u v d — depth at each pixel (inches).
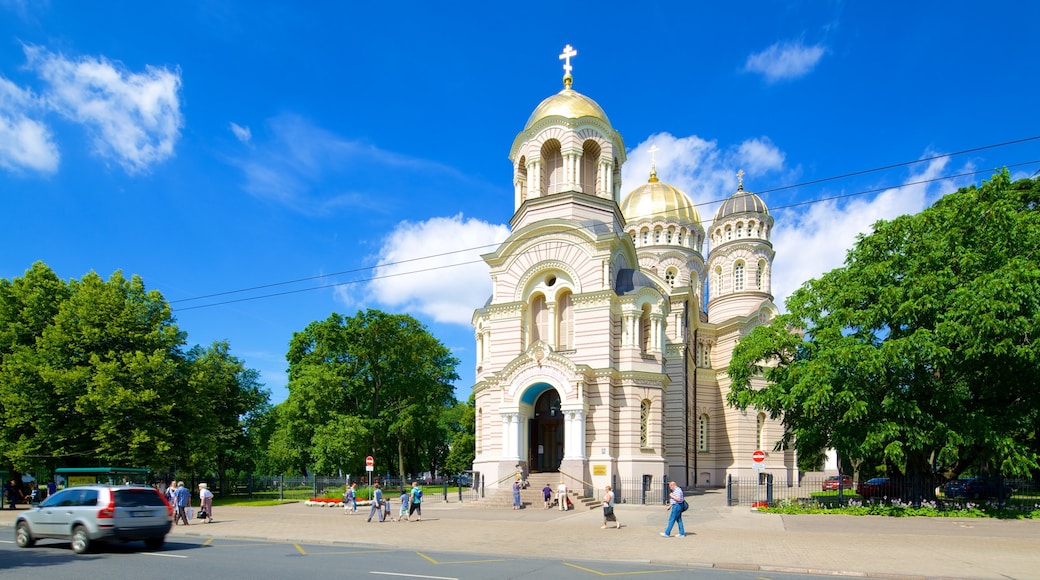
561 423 1969.7
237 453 2807.6
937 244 1379.2
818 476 2952.8
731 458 2500.0
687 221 2861.7
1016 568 803.4
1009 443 1277.1
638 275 1980.8
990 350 1224.8
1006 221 1348.4
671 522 1110.4
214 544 1059.9
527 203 2069.4
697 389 2596.0
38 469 2143.2
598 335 1857.8
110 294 1974.7
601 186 2073.1
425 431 3073.3
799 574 786.8
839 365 1360.7
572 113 2080.5
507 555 922.1
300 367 2706.7
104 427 1833.2
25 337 2044.8
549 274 1972.2
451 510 1659.7
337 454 2367.1
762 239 2859.3
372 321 2657.5
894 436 1317.7
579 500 1662.2
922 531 1152.8
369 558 885.8
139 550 969.5
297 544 1065.5
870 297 1448.1
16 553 922.1
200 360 2236.7
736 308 2802.7
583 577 739.4
